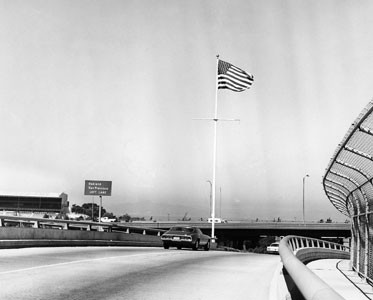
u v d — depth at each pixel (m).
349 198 22.53
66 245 25.06
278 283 10.73
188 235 29.06
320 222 100.81
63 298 8.75
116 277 12.07
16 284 10.09
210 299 9.45
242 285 11.88
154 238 38.53
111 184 54.75
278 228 103.31
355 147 13.99
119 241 31.31
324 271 23.95
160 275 13.11
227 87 41.69
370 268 17.91
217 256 24.20
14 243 20.81
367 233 18.39
